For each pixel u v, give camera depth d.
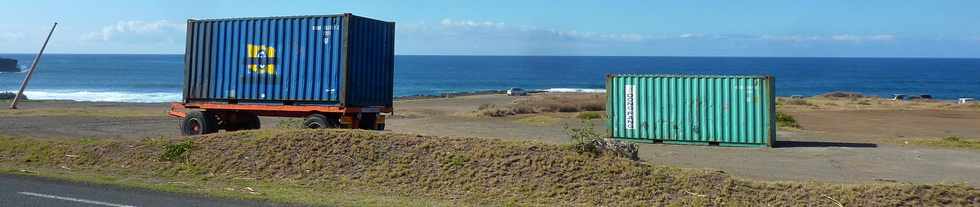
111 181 10.16
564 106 35.91
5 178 10.33
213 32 18.20
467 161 10.49
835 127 26.25
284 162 11.05
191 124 18.38
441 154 10.80
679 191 9.23
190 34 18.55
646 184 9.43
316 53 16.70
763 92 18.03
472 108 39.62
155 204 8.31
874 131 24.52
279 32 17.23
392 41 18.00
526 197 9.32
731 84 18.41
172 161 11.56
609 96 19.89
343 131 12.13
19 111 30.67
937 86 128.50
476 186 9.76
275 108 17.20
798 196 8.91
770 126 17.95
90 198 8.68
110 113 30.03
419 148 11.12
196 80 18.42
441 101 49.66
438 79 147.62
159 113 30.25
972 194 8.77
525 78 155.38
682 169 10.15
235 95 17.83
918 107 42.53
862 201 8.66
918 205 8.55
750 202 8.86
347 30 16.30
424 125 25.19
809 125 27.14
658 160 14.73
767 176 12.15
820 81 146.12
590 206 8.91
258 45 17.53
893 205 8.55
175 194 9.05
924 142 19.12
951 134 23.67
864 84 134.25
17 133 19.70
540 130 23.12
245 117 18.75
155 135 19.81
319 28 16.69
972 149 17.33
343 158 10.98
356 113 16.61
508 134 21.50
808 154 16.20
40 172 11.12
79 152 12.50
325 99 16.52
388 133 12.05
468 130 23.00
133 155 12.01
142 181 10.29
